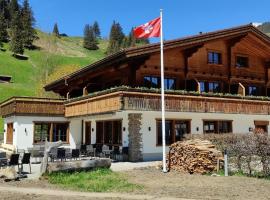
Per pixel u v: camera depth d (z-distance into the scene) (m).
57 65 80.62
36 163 21.66
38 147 23.61
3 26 130.88
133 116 22.69
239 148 16.56
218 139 20.03
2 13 140.12
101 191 12.42
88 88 32.09
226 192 11.75
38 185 13.86
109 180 14.30
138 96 21.36
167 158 20.03
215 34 26.64
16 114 27.23
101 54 166.38
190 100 23.44
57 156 19.53
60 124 29.14
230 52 29.14
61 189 12.93
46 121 28.44
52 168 15.25
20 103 27.39
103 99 22.83
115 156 23.48
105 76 29.17
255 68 30.86
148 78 25.27
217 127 26.48
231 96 26.05
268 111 27.88
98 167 16.59
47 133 28.62
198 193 11.68
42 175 15.25
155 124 23.61
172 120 24.36
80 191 12.49
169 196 11.27
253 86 30.72
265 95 31.48
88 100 24.83
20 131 27.34
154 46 23.62
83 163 16.12
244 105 26.34
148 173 16.70
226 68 29.06
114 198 10.98
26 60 113.88
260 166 16.30
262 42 29.41
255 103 27.06
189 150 17.11
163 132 17.70
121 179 14.71
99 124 26.98
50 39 95.31
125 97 20.88
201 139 19.53
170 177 15.46
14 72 99.94
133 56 23.00
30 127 27.73
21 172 17.03
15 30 116.50
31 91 81.38
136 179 14.91
